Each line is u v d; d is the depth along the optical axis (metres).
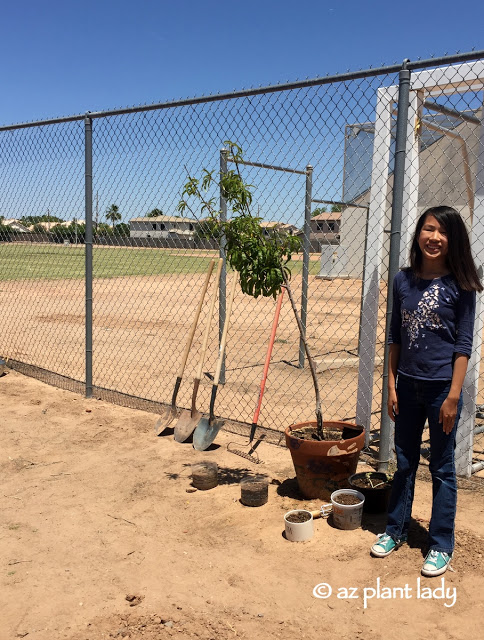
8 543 3.39
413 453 3.20
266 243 3.77
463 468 4.18
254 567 3.10
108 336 10.05
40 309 13.16
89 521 3.64
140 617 2.69
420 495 3.93
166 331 10.59
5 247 11.06
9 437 5.09
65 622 2.68
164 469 4.42
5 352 8.58
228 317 4.70
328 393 6.52
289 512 3.50
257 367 7.76
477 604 2.74
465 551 3.19
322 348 9.02
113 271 21.67
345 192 5.85
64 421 5.52
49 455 4.71
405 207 4.27
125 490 4.08
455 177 4.94
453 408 2.91
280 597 2.84
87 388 6.24
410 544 3.29
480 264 3.93
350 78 4.06
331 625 2.63
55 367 7.67
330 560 3.14
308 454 3.73
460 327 2.91
